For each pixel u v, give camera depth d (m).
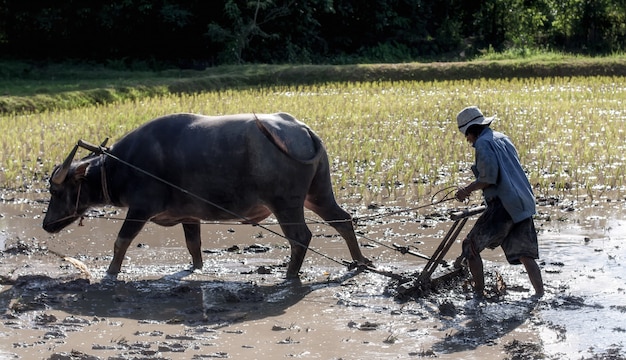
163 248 11.38
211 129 9.84
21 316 8.55
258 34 37.97
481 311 8.55
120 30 36.88
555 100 24.55
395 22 43.03
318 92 28.06
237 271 10.27
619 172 15.16
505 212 8.86
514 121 20.66
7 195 14.51
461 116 9.12
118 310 8.77
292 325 8.24
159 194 9.94
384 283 9.63
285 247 11.41
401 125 20.39
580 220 12.42
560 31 43.03
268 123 9.67
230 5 36.56
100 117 22.09
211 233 12.11
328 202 10.09
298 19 39.72
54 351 7.56
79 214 10.40
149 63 38.03
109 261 10.82
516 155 9.00
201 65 38.72
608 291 9.13
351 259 10.66
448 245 9.20
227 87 30.22
